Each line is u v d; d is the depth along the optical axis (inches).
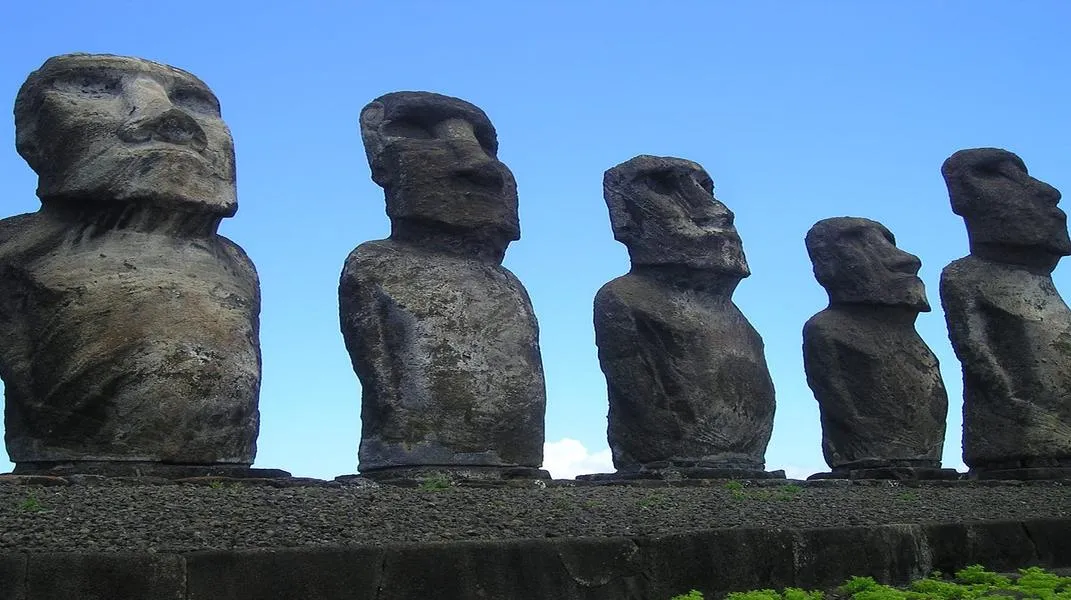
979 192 780.0
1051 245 771.4
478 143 598.2
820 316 761.0
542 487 517.7
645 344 652.7
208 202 494.9
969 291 771.4
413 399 546.6
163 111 492.1
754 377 671.1
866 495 580.7
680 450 641.0
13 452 475.5
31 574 308.3
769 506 505.4
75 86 498.0
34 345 468.1
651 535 402.3
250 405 488.7
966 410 773.3
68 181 482.0
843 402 737.6
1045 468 731.4
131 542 339.9
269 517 385.4
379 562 348.2
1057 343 756.6
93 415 460.4
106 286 470.9
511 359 567.5
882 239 764.6
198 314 480.1
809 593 421.1
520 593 368.8
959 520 502.6
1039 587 436.5
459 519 412.5
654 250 665.0
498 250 592.4
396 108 592.4
